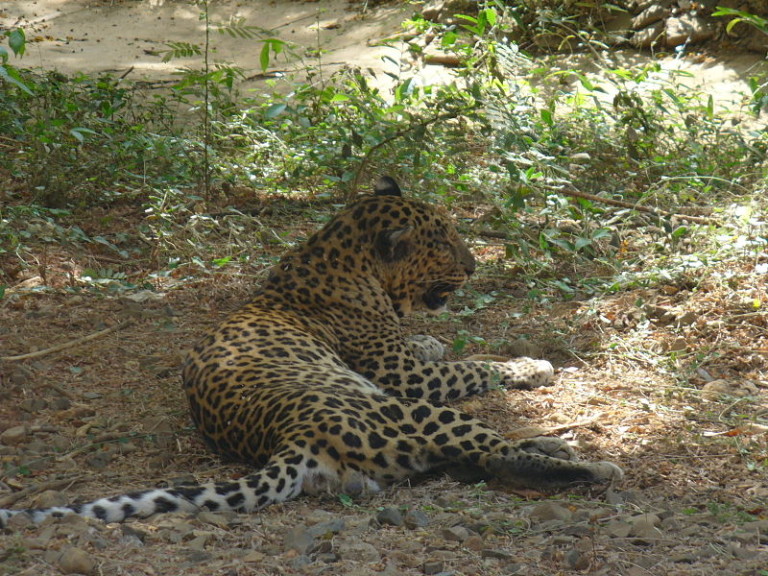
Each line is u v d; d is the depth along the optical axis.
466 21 24.09
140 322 11.77
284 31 27.58
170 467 8.31
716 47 21.78
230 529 6.66
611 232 13.53
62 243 13.75
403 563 6.16
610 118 17.75
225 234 14.46
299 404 7.54
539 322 11.59
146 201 15.80
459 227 13.91
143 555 6.21
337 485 7.26
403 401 7.70
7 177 16.44
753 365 9.99
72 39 28.62
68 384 10.08
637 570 5.98
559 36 23.05
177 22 29.67
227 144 17.31
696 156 15.68
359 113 17.09
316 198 15.74
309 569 6.04
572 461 7.59
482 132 13.79
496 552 6.24
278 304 9.51
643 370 10.14
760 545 6.36
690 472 7.76
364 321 9.68
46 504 7.23
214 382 8.29
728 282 11.80
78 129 14.16
